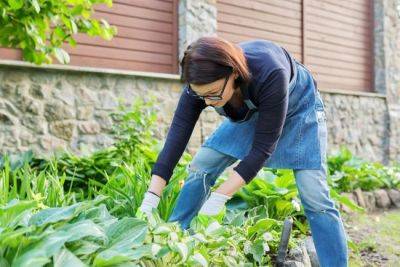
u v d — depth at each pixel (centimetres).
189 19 538
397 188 513
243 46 181
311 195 194
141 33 523
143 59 523
